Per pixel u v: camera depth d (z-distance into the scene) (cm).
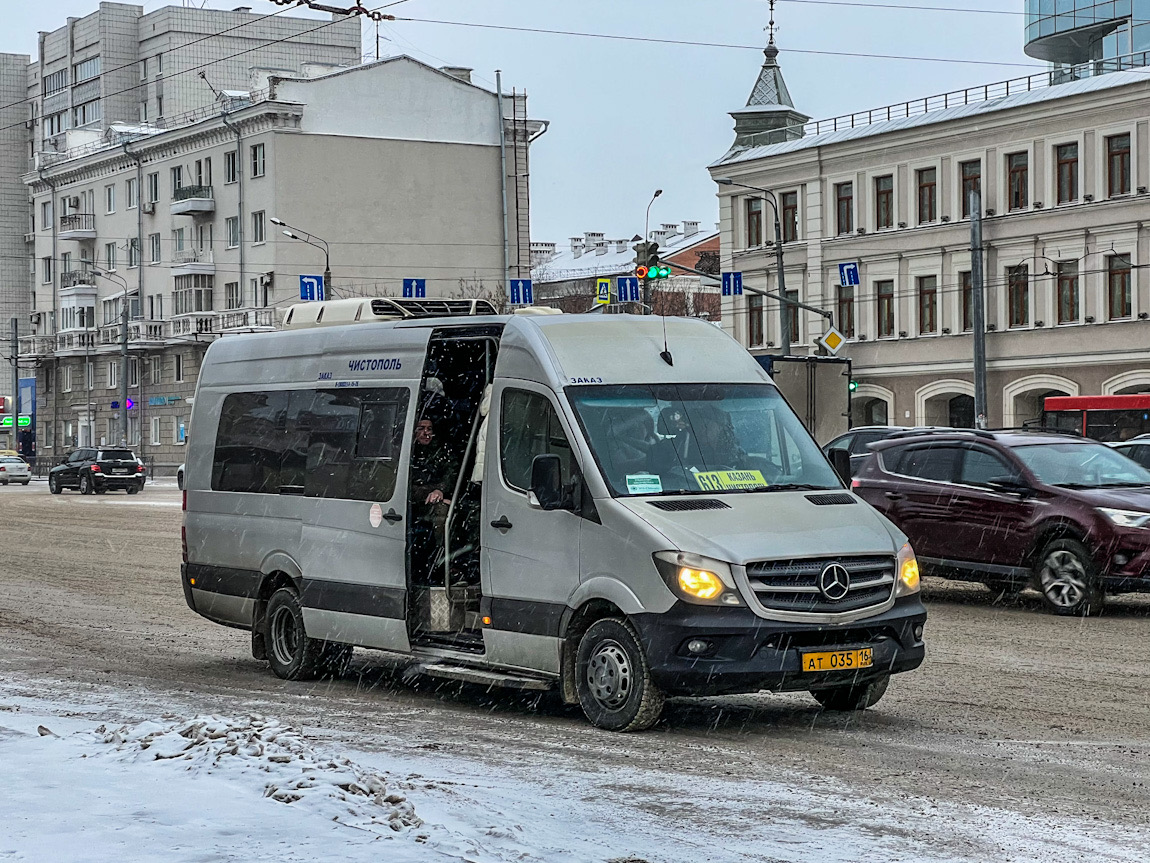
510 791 710
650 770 770
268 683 1130
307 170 6681
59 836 536
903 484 1667
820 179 5384
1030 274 4728
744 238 5706
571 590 909
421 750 830
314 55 8781
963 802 693
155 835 538
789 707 979
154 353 7444
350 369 1114
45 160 8469
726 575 848
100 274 7706
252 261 6775
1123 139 4481
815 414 3008
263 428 1196
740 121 5938
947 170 4959
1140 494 1525
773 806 683
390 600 1041
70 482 5478
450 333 1037
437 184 6950
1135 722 918
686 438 945
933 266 5016
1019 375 4756
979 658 1202
